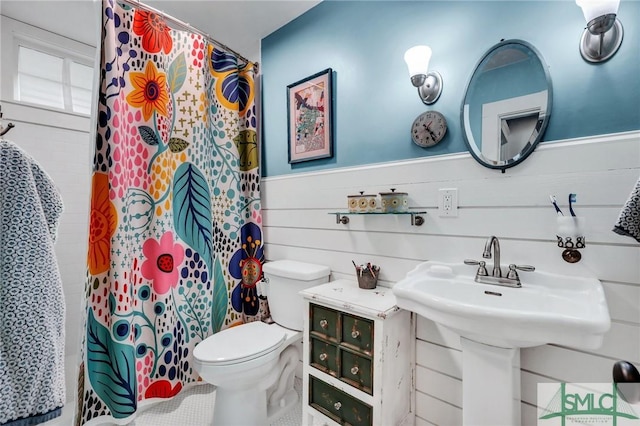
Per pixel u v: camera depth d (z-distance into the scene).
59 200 0.84
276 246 2.06
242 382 1.37
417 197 1.41
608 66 0.98
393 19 1.49
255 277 2.05
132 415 1.43
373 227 1.57
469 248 1.26
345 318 1.31
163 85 1.64
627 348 0.96
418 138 1.39
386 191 1.51
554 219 1.08
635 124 0.94
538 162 1.11
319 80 1.79
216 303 1.91
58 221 0.83
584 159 1.02
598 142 1.00
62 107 2.09
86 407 1.35
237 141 2.02
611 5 0.90
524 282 1.12
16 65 1.90
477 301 1.15
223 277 1.96
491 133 1.20
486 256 1.13
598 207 1.00
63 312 0.80
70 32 2.04
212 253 1.87
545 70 1.09
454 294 1.19
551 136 1.08
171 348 1.67
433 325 1.37
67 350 1.99
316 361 1.43
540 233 1.10
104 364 1.42
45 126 1.95
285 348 1.71
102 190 1.42
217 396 1.45
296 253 1.93
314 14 1.83
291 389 1.80
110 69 1.39
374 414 1.20
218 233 1.94
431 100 1.36
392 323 1.25
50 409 0.74
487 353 1.04
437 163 1.35
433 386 1.37
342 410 1.32
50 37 2.02
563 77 1.06
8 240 0.71
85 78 2.22
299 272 1.63
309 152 1.85
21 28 1.90
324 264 1.78
